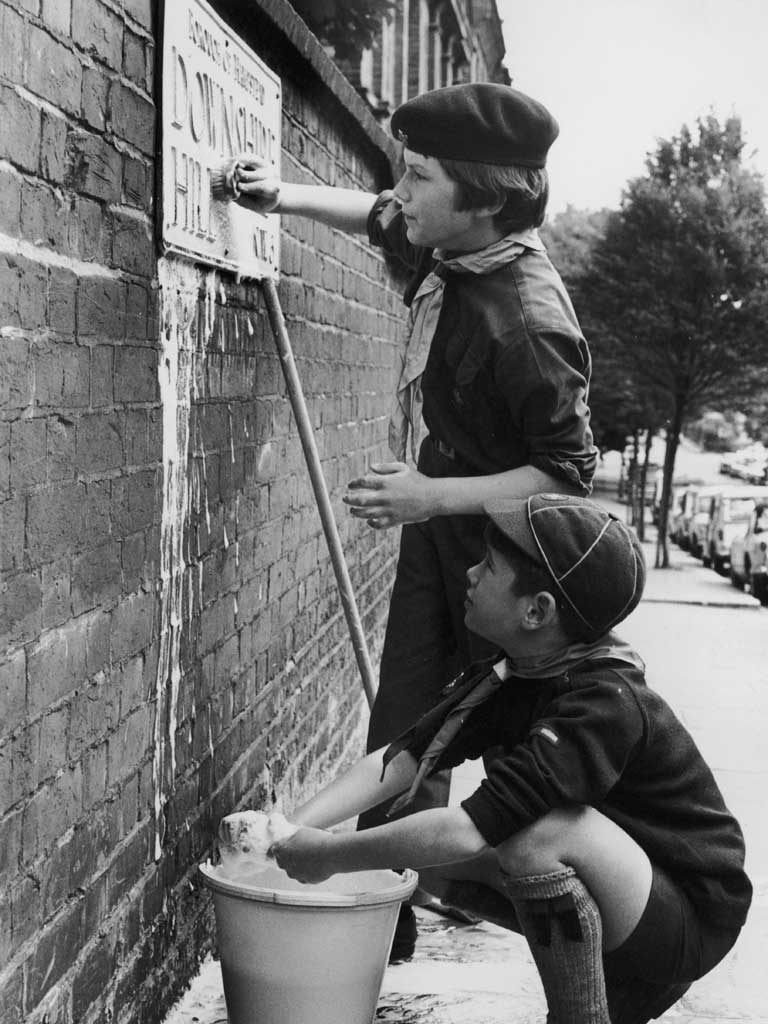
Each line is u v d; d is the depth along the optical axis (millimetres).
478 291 3352
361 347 6328
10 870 2176
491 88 3277
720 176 26547
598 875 2580
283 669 4449
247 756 3928
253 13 3816
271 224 4059
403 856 2580
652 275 26297
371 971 2916
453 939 3854
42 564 2289
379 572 7699
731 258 26219
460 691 2830
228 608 3666
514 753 2555
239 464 3785
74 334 2428
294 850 2732
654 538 38750
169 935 3152
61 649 2393
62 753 2410
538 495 2697
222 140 3479
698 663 11359
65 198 2367
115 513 2693
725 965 3758
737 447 87750
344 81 5172
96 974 2627
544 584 2609
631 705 2582
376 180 7047
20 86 2137
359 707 6504
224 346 3600
